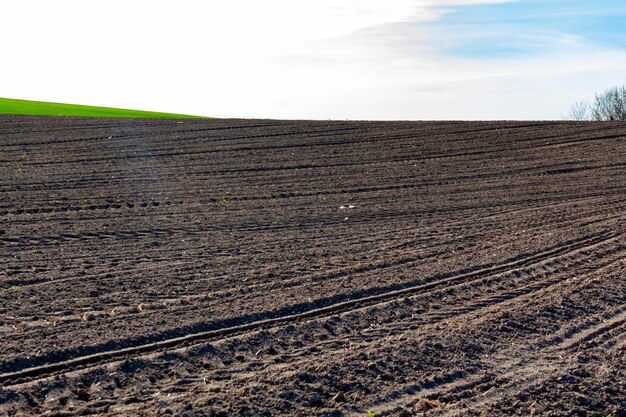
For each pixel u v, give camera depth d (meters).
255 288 8.98
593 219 14.02
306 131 28.12
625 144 25.09
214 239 11.82
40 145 23.23
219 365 6.66
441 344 7.25
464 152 23.61
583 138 26.53
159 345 7.04
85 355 6.75
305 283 9.27
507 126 30.11
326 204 15.38
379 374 6.52
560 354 7.21
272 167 20.31
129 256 10.54
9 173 18.25
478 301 8.73
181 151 22.75
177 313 7.95
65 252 10.73
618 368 6.91
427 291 9.13
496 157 22.70
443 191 17.30
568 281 9.62
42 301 8.27
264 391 6.07
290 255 10.79
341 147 24.34
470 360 6.94
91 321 7.59
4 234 11.88
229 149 23.42
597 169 20.69
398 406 5.96
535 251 11.30
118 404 5.80
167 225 12.87
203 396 5.95
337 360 6.75
